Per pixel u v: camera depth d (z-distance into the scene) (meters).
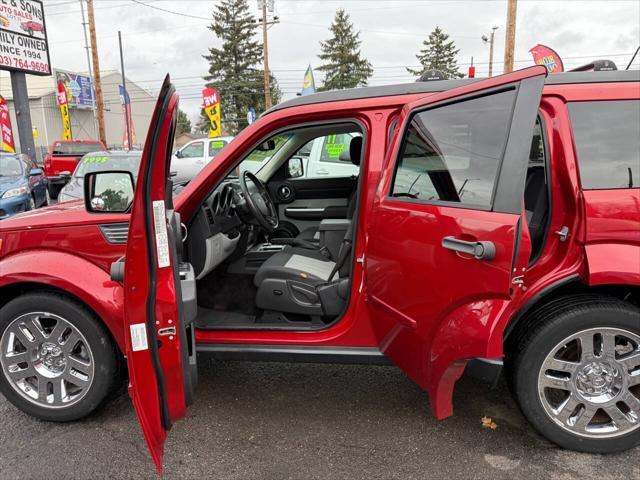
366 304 2.43
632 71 2.16
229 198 3.19
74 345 2.51
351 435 2.49
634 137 2.09
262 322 2.78
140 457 2.34
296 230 4.42
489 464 2.25
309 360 2.51
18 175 8.66
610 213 2.02
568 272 2.09
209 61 53.09
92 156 9.23
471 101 2.01
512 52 14.79
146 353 1.86
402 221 2.16
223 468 2.25
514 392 2.26
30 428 2.58
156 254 1.86
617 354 2.16
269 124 2.45
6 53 14.61
